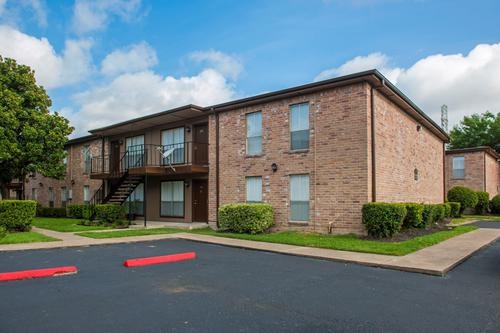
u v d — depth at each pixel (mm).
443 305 5664
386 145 14508
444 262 8633
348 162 13227
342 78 13164
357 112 13148
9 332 4516
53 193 30062
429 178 20562
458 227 16438
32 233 14156
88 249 11273
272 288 6656
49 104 22125
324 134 13891
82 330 4590
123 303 5730
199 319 5004
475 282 7156
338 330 4621
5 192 22297
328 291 6461
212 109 17406
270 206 14945
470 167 29797
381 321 4949
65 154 23031
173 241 13258
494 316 5168
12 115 19266
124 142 23547
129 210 20359
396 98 15016
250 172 16047
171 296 6125
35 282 7090
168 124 20406
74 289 6559
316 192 13969
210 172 17672
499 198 27562
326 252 10195
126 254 10328
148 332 4531
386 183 14336
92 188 25703
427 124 19547
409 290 6547
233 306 5590
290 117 14953
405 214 12695
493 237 13312
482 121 43656
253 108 16156
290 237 12891
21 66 21016
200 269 8344
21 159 20547
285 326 4750
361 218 12812
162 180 20703
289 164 14789
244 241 12602
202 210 18812
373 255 9664
